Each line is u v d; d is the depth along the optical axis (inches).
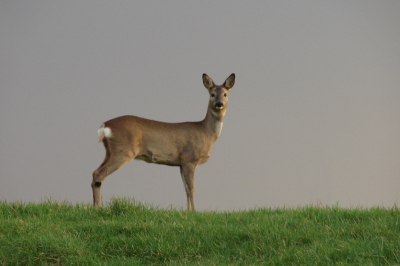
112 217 569.6
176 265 430.9
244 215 578.2
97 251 468.4
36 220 545.3
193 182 743.1
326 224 512.7
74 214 581.6
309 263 414.0
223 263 431.8
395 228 476.7
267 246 459.5
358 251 428.1
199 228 509.7
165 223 533.6
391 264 406.6
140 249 467.2
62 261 446.9
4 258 443.2
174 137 737.6
